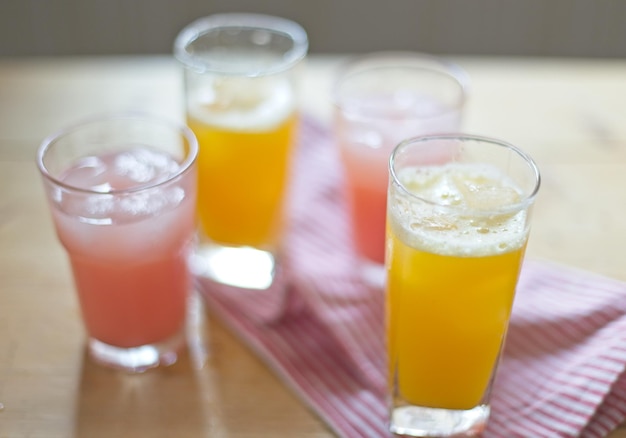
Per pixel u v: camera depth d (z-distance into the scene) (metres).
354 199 0.84
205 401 0.75
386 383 0.75
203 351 0.78
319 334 0.79
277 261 0.86
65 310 0.80
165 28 1.37
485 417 0.73
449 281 0.68
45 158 0.75
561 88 1.01
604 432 0.73
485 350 0.71
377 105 0.87
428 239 0.68
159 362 0.77
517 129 0.96
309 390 0.75
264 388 0.76
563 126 0.96
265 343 0.78
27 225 0.86
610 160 0.92
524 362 0.77
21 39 1.38
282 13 1.36
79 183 0.76
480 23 1.38
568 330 0.78
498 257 0.68
